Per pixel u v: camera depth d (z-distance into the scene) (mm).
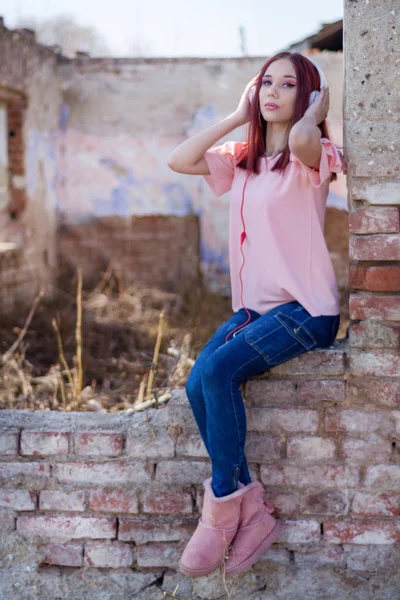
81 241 8992
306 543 2475
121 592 2543
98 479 2527
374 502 2436
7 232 7480
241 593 2494
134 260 8969
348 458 2430
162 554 2520
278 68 2371
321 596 2471
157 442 2502
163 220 8906
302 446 2439
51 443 2531
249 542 2346
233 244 2521
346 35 2277
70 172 8930
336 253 8281
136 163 8852
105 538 2541
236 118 2525
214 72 8609
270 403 2441
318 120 2303
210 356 2277
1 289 6703
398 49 2248
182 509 2506
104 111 8797
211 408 2244
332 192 8219
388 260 2332
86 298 7816
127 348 5668
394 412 2393
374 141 2285
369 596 2455
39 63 7945
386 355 2365
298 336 2299
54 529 2551
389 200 2295
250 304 2463
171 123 8750
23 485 2551
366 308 2352
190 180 8820
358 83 2281
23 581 2555
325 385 2404
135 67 8703
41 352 5457
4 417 2646
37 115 7973
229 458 2244
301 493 2457
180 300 7316
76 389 3799
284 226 2344
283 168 2330
